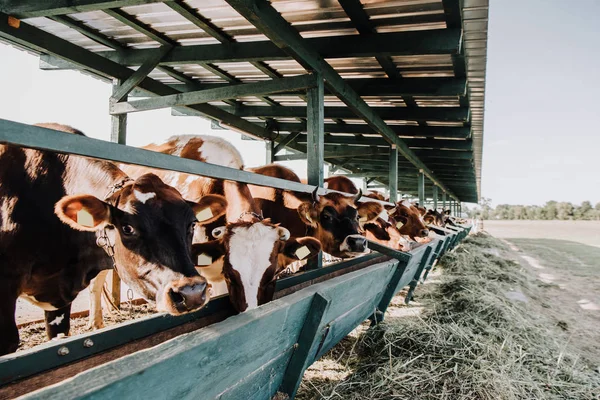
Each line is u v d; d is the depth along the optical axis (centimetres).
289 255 296
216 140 388
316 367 340
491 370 303
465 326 397
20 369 123
